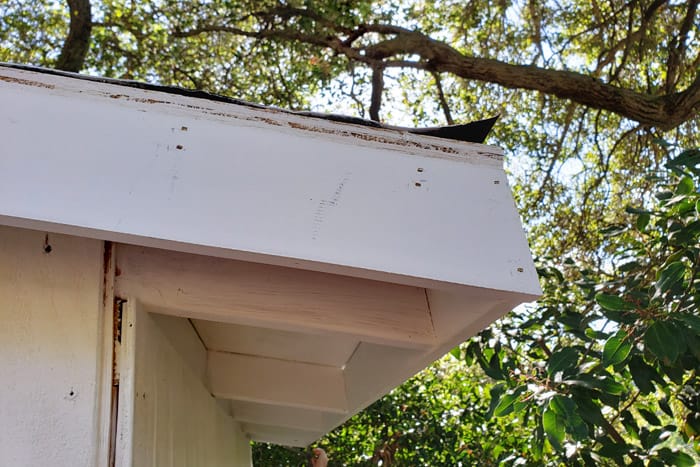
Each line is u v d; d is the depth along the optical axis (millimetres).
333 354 2445
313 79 8039
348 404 2482
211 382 2477
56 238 1366
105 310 1365
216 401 2578
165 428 1645
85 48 7535
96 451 1273
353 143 1203
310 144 1190
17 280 1333
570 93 6789
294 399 2510
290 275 1485
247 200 1119
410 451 5602
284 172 1154
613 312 2445
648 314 2291
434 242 1143
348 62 7922
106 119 1145
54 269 1350
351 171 1177
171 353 1763
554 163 7871
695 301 2391
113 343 1355
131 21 7859
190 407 2037
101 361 1331
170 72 8234
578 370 2494
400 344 1509
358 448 5727
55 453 1246
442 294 1464
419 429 5641
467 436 5586
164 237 1075
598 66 7629
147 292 1407
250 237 1094
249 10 7953
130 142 1134
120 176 1105
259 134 1182
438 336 1506
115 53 8125
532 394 2412
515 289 1129
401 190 1179
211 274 1449
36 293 1331
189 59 8312
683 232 2646
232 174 1137
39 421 1261
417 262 1122
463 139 1319
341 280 1513
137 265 1419
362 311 1492
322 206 1139
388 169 1194
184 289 1426
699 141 6996
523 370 2826
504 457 3602
